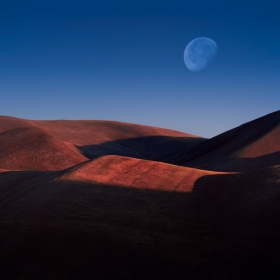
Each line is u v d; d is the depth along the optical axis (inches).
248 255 696.4
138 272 641.0
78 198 1072.2
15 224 866.8
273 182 1047.0
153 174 1301.7
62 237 782.5
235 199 1035.9
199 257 706.8
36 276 608.7
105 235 814.5
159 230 877.8
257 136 2915.8
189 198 1114.7
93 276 618.2
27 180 1363.2
